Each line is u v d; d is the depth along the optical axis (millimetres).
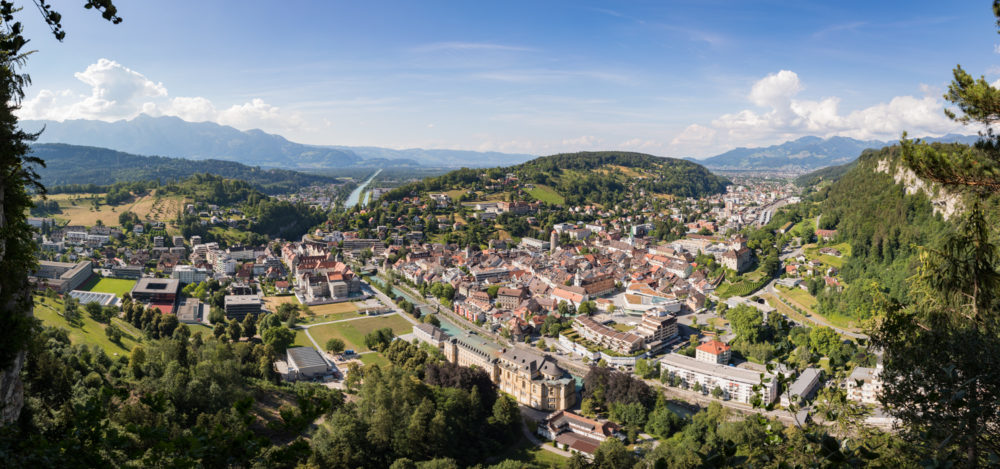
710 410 189375
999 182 48312
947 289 50188
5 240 53031
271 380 199375
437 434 152250
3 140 49781
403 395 165500
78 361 150500
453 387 192125
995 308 48062
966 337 46250
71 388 113688
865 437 45438
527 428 197125
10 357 48562
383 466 143750
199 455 30594
